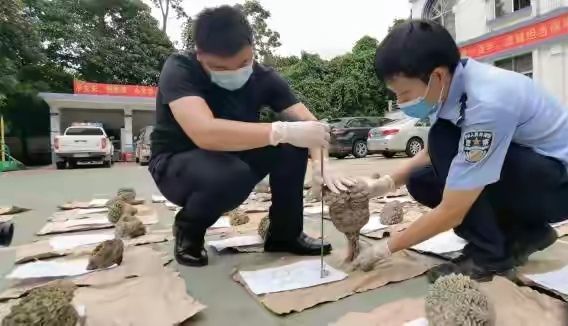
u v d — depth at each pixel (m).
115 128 14.80
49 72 14.08
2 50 11.09
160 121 1.81
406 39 1.23
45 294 1.05
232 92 1.79
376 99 16.33
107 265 1.68
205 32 1.53
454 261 1.53
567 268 1.50
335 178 1.64
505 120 1.21
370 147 9.75
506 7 10.44
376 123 11.40
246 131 1.50
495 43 10.34
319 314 1.26
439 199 1.68
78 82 12.54
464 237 1.50
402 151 9.48
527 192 1.42
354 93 16.27
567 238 1.98
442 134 1.47
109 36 15.48
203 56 1.58
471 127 1.23
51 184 6.00
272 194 1.85
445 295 1.00
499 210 1.50
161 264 1.72
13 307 1.02
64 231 2.50
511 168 1.40
